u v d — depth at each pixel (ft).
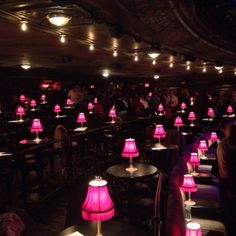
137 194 15.55
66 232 9.48
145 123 35.27
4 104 48.26
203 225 12.47
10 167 18.48
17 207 16.55
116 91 46.85
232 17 29.30
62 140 20.26
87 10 14.70
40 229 9.84
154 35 21.99
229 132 15.37
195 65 46.21
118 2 14.21
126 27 19.06
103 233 9.38
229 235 13.61
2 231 8.73
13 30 19.40
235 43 31.32
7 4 14.01
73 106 45.50
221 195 16.40
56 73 53.26
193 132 33.88
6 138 23.80
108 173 15.52
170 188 12.29
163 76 71.00
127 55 32.60
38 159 19.29
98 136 27.53
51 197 18.53
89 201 8.37
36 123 22.39
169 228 9.64
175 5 15.90
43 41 23.68
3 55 31.45
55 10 14.74
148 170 15.92
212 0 24.72
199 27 22.39
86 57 34.14
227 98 46.06
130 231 9.51
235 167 14.98
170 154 22.09
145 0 14.46
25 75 48.67
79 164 25.71
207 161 20.62
